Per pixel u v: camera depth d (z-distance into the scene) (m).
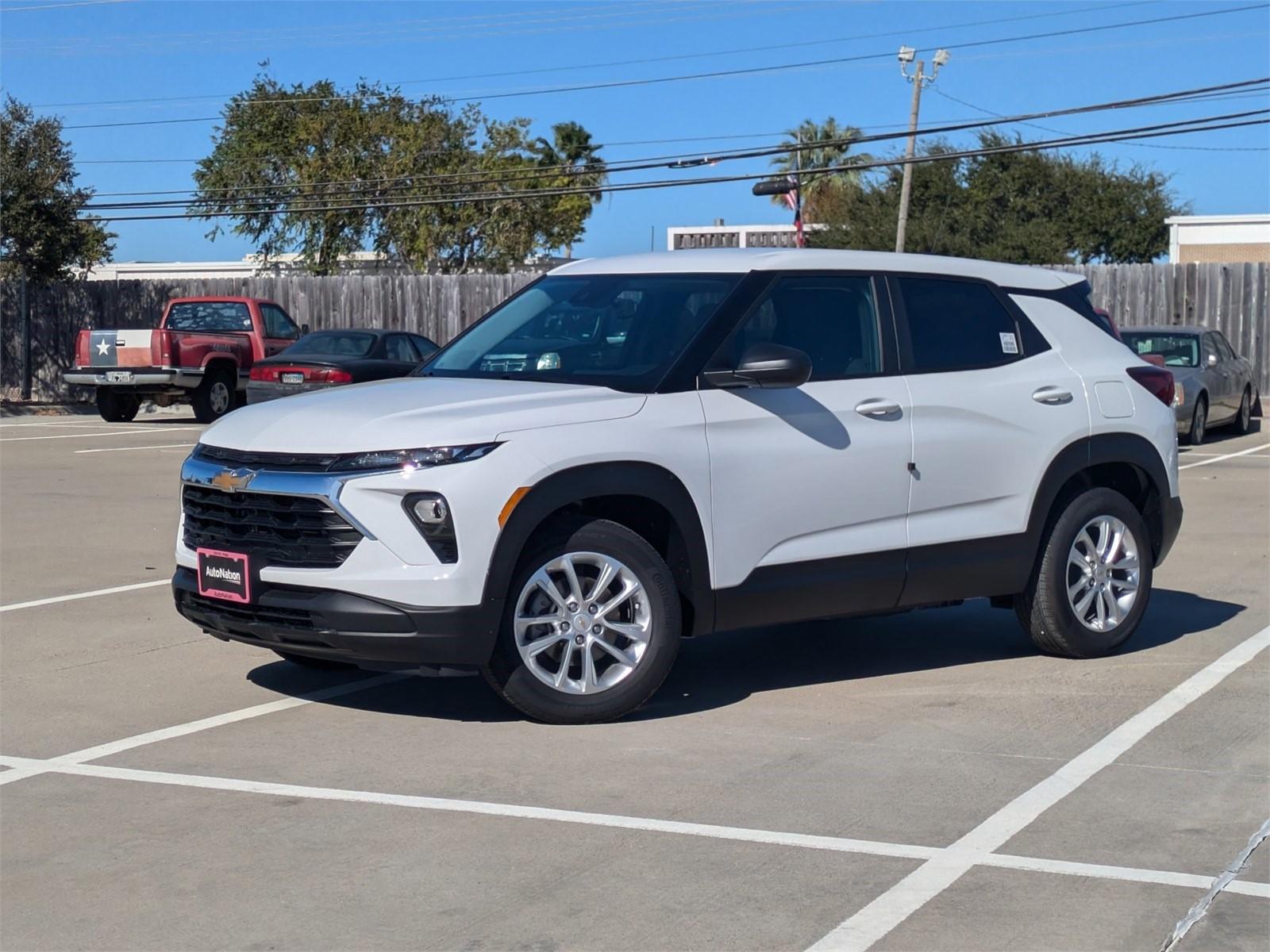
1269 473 17.02
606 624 6.26
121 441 20.69
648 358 6.60
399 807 5.29
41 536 11.92
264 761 5.86
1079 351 7.78
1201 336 21.55
